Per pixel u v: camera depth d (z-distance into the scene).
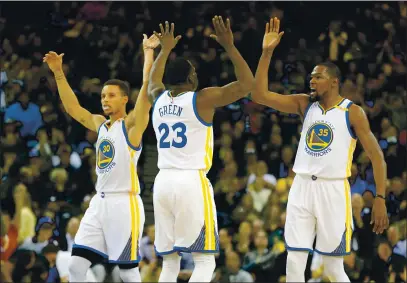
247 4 48.47
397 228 36.16
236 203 37.12
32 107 41.81
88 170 38.72
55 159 39.06
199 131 19.27
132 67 45.22
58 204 36.41
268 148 40.31
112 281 29.94
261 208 36.28
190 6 48.12
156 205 19.52
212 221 19.25
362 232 34.75
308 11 48.25
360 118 20.16
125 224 20.23
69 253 29.86
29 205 36.62
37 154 39.38
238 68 18.77
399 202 38.84
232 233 35.31
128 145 20.39
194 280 18.98
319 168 20.11
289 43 47.09
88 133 40.31
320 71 20.39
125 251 20.22
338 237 20.05
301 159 20.47
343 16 48.22
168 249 19.47
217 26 18.67
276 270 32.75
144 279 31.33
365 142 20.11
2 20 46.47
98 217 20.39
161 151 19.53
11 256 34.78
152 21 47.50
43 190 37.75
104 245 20.52
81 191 38.09
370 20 48.25
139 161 39.53
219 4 48.31
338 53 46.53
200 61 44.88
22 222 35.81
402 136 42.84
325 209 20.08
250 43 46.06
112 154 20.41
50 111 41.91
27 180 38.09
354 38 47.38
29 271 33.53
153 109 19.80
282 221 34.62
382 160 20.06
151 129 39.53
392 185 39.19
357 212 34.84
